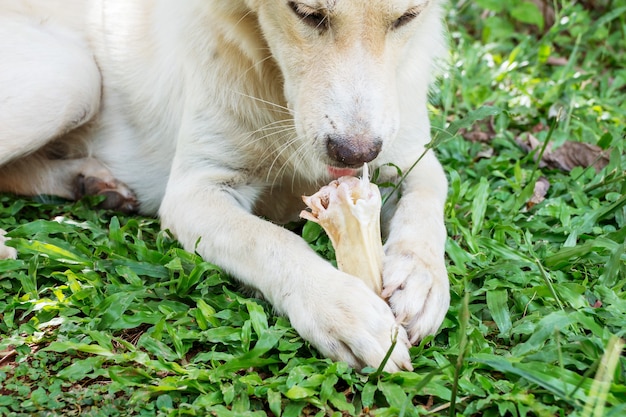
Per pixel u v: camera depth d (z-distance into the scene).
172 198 1.20
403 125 1.20
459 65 1.60
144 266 1.13
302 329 1.03
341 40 1.08
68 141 1.33
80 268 1.13
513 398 0.97
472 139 1.45
